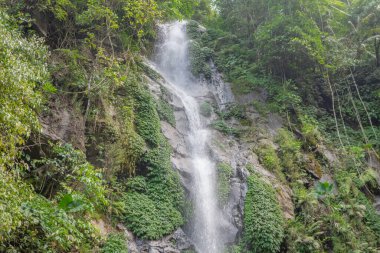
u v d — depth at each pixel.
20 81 5.64
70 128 8.66
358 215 11.16
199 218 10.27
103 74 10.61
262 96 15.46
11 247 5.50
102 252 7.38
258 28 16.28
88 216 7.63
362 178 12.85
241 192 10.88
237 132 13.59
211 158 12.02
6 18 7.48
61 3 10.37
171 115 12.51
